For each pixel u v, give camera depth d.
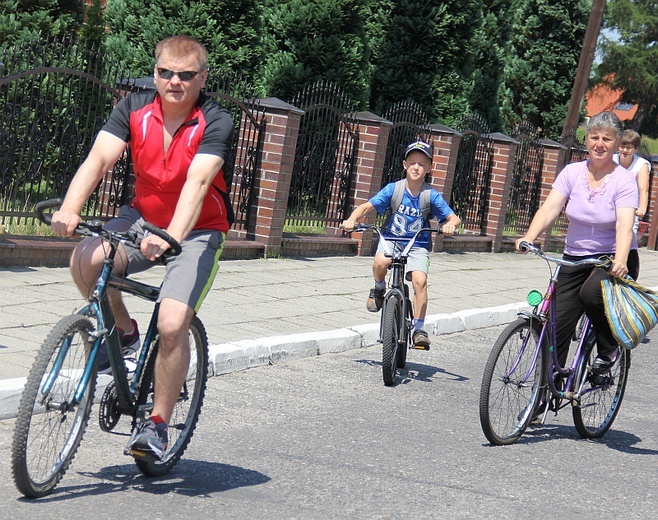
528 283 15.48
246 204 13.49
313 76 19.86
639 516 5.42
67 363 4.67
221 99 13.16
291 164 13.66
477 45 24.42
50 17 15.73
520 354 6.59
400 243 8.49
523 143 20.72
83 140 11.10
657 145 65.00
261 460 5.77
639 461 6.61
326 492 5.28
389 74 23.06
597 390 7.06
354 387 7.96
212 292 10.55
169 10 17.67
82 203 4.79
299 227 15.41
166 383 4.85
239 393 7.34
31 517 4.45
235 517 4.75
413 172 8.35
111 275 4.82
